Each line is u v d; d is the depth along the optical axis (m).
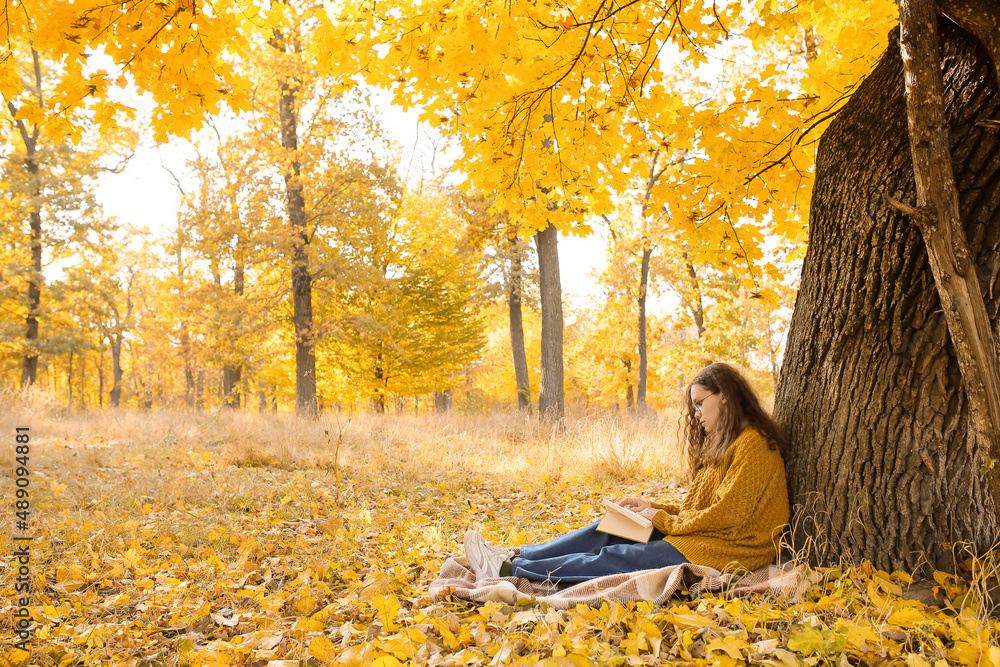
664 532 2.63
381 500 5.09
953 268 1.93
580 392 32.53
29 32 2.54
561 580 2.52
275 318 16.03
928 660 1.78
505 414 12.46
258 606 2.68
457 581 2.69
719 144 3.14
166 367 31.09
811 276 2.63
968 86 2.08
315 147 14.01
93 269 20.23
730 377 2.67
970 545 2.20
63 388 38.16
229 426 9.22
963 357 1.95
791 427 2.70
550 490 5.77
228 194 14.48
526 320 30.77
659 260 18.95
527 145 3.33
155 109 2.72
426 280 18.33
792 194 3.37
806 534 2.54
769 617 2.07
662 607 2.24
